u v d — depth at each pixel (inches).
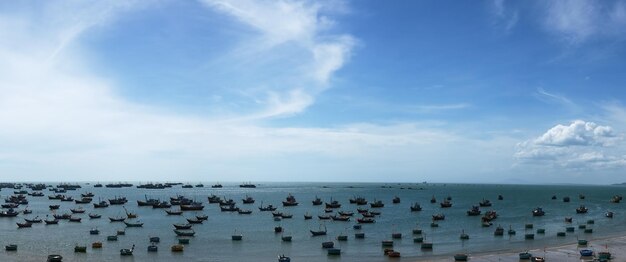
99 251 4274.1
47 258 3836.1
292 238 5137.8
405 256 4119.1
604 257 3703.3
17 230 5782.5
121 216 7593.5
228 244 4729.3
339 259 3981.3
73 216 7219.5
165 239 5036.9
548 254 4020.7
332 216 7091.5
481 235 5438.0
